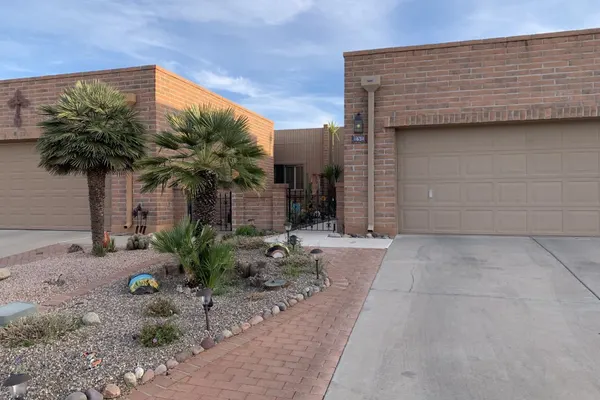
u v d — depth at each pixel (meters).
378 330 4.30
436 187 9.48
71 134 7.27
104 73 11.09
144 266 6.84
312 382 3.32
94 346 3.75
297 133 21.88
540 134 8.92
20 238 10.56
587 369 3.41
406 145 9.61
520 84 8.63
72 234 11.13
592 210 8.73
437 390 3.17
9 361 3.45
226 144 6.82
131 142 7.84
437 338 4.07
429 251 7.68
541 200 8.95
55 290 5.62
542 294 5.24
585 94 8.34
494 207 9.19
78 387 3.09
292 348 3.92
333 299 5.27
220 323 4.36
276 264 6.57
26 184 12.25
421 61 9.14
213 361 3.65
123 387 3.17
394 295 5.36
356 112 9.61
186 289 5.48
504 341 3.96
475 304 4.95
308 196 14.16
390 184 9.41
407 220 9.65
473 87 8.87
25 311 4.41
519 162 9.05
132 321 4.38
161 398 3.08
